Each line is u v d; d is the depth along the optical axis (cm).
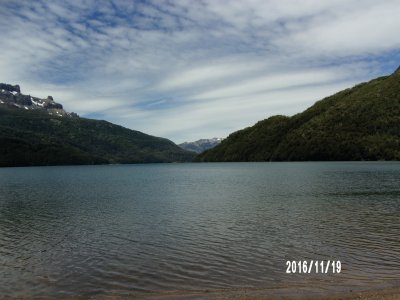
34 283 2080
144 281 2073
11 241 3153
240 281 2031
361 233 3111
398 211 4259
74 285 2036
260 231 3306
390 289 1834
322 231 3234
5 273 2262
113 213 4631
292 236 3069
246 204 5156
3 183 10988
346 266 2236
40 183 10919
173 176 14038
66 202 5909
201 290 1914
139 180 11856
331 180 9069
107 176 15112
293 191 6781
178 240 3034
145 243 2966
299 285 1945
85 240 3139
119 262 2453
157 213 4538
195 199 5959
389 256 2417
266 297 1794
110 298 1842
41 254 2711
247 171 15500
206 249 2722
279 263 2339
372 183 8000
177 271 2231
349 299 1733
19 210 5044
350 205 4809
